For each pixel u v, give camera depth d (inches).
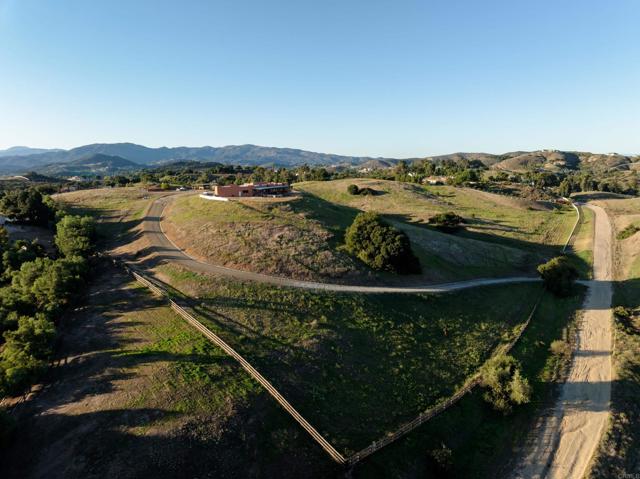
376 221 2337.6
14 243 2338.8
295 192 3892.7
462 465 1114.1
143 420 991.0
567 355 1702.8
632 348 1729.8
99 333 1421.0
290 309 1625.2
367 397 1262.3
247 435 1001.5
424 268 2411.4
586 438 1221.1
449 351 1611.7
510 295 2279.8
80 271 1824.6
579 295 2400.3
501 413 1311.5
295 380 1235.2
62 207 3521.2
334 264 2138.3
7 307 1528.1
